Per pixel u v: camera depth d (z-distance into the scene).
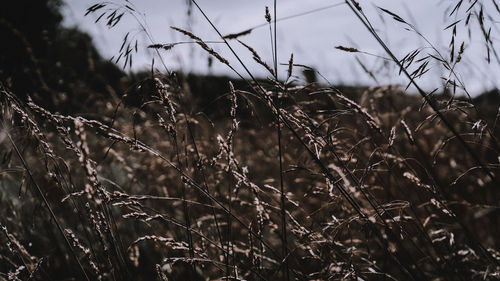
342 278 1.75
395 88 2.80
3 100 2.02
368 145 2.59
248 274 2.12
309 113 2.30
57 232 2.81
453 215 1.92
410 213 2.52
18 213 2.67
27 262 2.35
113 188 3.01
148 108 2.82
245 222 2.46
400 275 2.32
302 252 2.50
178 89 2.44
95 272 1.84
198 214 2.75
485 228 2.79
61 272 2.54
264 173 3.41
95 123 1.84
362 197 2.24
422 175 2.63
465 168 3.01
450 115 3.12
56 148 2.54
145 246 2.79
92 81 4.18
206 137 2.89
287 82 1.91
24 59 4.12
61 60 4.90
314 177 2.34
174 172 2.85
